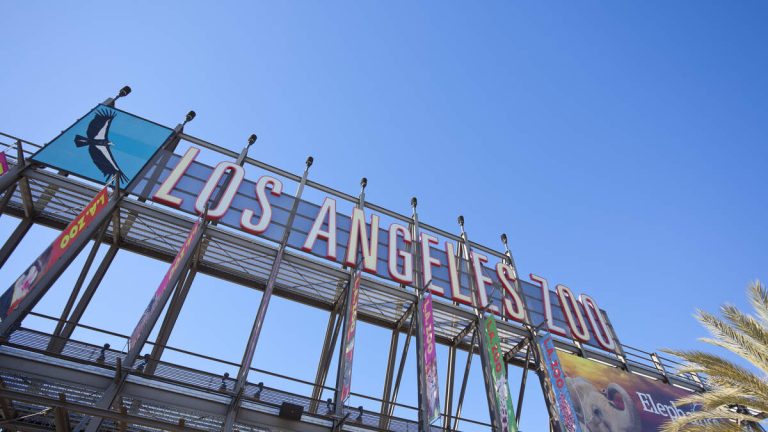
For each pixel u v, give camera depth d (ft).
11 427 41.47
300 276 65.62
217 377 42.93
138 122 63.82
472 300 70.85
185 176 62.69
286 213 67.05
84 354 40.11
